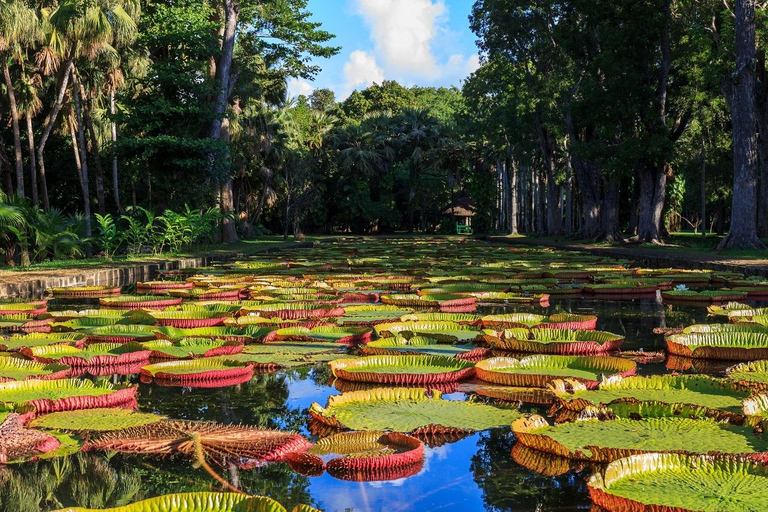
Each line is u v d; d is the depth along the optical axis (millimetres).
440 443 3373
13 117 20641
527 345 5891
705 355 5645
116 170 26078
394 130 55562
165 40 23109
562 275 13984
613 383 4328
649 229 25875
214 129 25625
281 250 25828
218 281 12516
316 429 3643
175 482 2838
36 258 18031
